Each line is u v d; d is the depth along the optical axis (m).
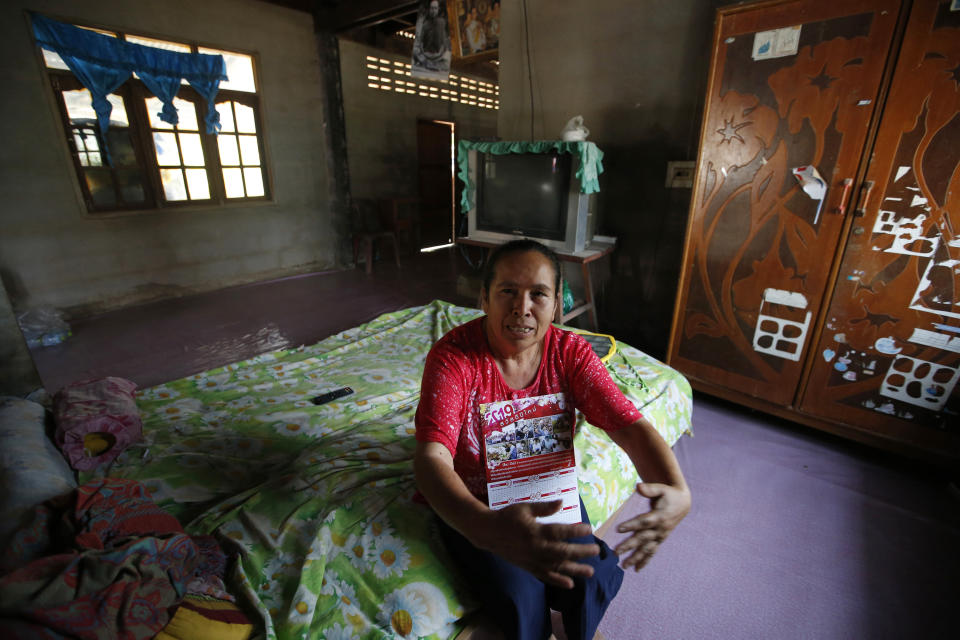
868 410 2.08
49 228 3.64
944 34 1.62
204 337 3.51
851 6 1.78
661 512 0.81
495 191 3.27
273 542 1.21
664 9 2.75
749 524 1.76
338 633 1.02
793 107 1.99
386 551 1.13
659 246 3.11
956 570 1.56
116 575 0.90
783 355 2.27
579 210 2.90
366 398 1.93
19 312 3.52
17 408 1.51
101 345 3.34
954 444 1.90
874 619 1.39
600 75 3.10
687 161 2.86
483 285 1.01
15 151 3.40
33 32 3.33
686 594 1.46
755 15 2.01
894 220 1.86
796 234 2.10
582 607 0.97
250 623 1.01
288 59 4.84
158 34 3.91
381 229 6.14
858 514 1.81
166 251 4.34
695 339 2.55
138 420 1.58
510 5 3.40
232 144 4.64
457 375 0.98
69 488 1.23
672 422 1.96
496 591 0.96
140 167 4.07
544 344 1.05
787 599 1.45
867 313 1.99
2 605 0.77
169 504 1.37
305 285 5.00
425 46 3.85
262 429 1.69
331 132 5.30
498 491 1.01
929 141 1.72
